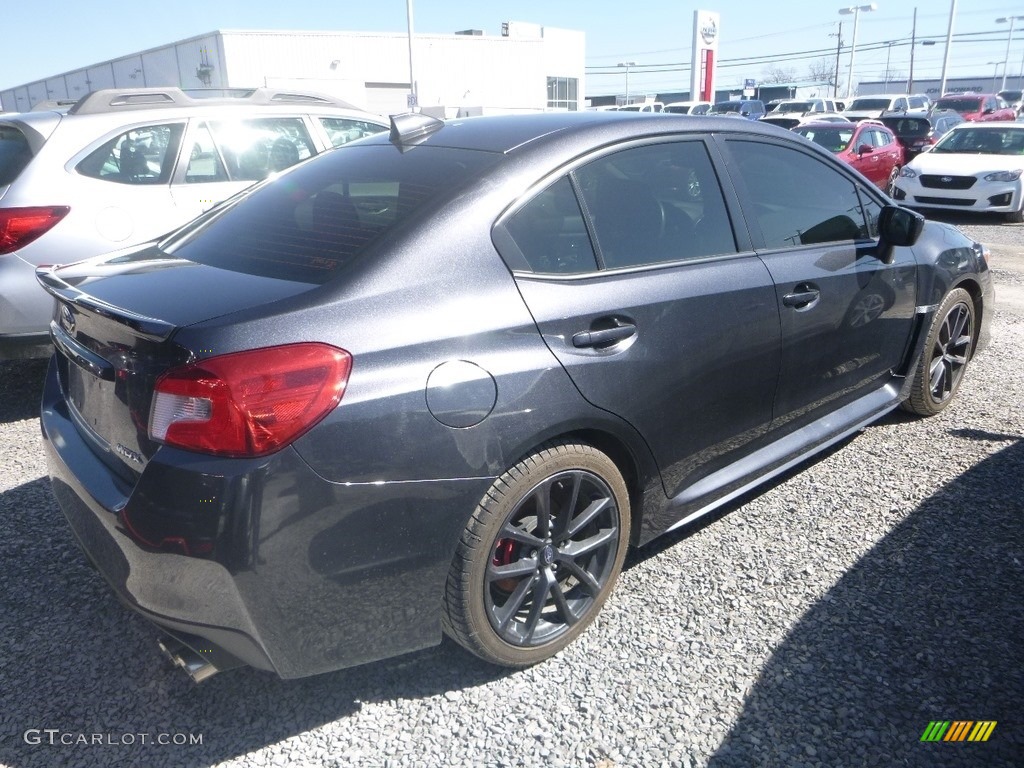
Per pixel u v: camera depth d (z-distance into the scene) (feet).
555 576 8.66
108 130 16.21
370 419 7.00
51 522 11.60
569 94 150.10
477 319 7.71
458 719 7.93
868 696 8.07
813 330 10.93
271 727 7.88
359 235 8.08
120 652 8.93
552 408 7.97
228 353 6.70
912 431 14.53
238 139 18.35
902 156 53.26
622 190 9.32
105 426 7.79
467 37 123.03
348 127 21.04
